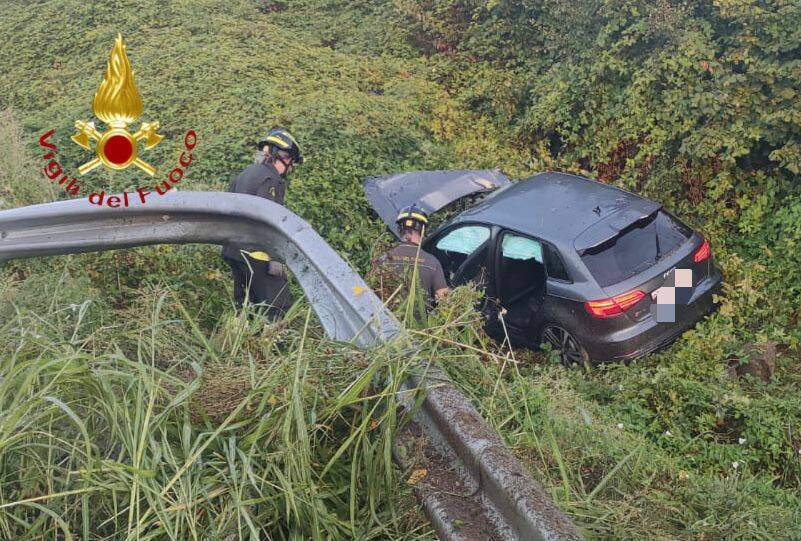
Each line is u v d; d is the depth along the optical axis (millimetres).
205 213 5270
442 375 2863
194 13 15062
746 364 6816
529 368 6934
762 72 8766
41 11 16234
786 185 8617
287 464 2613
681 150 8914
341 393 2848
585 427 3828
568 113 10391
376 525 2639
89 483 2604
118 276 6590
